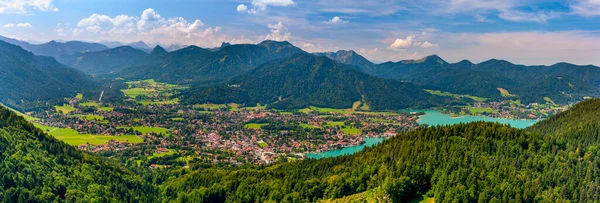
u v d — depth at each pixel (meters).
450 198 173.12
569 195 185.75
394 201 186.38
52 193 197.12
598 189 183.50
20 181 191.38
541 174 198.88
